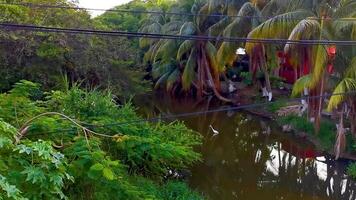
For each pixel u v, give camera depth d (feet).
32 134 21.09
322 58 46.44
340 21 45.03
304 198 41.14
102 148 26.89
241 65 98.99
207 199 37.63
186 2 85.71
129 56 62.18
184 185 36.11
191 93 94.32
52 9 47.80
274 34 50.60
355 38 45.03
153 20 93.81
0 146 13.47
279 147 58.18
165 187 34.58
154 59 89.25
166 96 94.22
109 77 52.31
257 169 48.70
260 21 65.00
